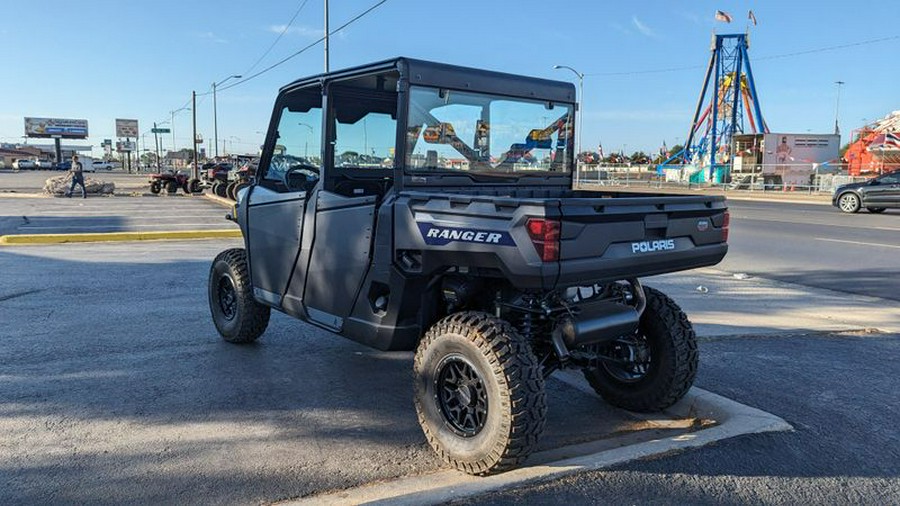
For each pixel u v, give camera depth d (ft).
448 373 12.41
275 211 17.08
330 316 15.34
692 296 28.04
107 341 20.20
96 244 42.83
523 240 10.92
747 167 146.41
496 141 15.29
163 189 108.88
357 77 14.29
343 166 15.58
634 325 13.28
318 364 18.35
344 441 13.41
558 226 10.86
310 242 15.69
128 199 92.63
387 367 18.17
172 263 34.83
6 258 36.19
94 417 14.37
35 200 89.15
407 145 13.65
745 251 42.65
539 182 16.30
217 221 58.39
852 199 73.97
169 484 11.44
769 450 12.78
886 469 12.16
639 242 12.30
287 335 21.25
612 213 11.68
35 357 18.49
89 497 10.97
